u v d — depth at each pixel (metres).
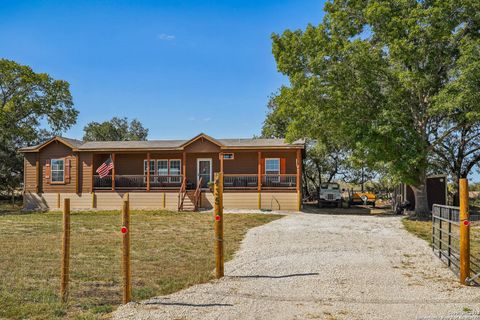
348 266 8.91
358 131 19.77
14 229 15.23
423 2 20.31
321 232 14.64
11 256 9.58
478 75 16.88
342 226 16.55
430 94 20.42
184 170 25.83
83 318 5.25
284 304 6.05
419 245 11.78
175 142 28.03
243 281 7.52
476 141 28.84
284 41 22.44
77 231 14.61
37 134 41.66
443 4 18.52
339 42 20.88
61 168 27.09
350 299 6.36
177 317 5.40
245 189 25.50
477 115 17.62
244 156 27.27
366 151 19.84
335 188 30.75
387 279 7.71
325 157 37.53
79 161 27.03
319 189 30.92
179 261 9.27
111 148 26.42
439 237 9.98
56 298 6.15
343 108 20.44
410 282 7.48
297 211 24.67
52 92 40.44
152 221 18.30
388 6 20.11
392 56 19.70
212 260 9.41
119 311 5.63
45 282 7.13
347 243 12.16
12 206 33.44
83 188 26.86
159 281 7.39
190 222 17.89
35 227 15.90
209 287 7.05
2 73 37.03
